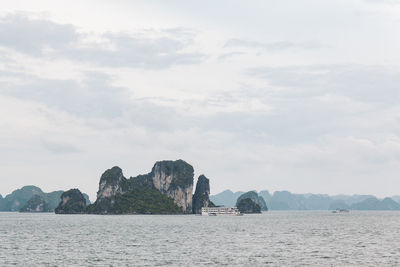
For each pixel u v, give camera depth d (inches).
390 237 6879.9
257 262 4060.0
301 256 4456.2
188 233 7632.9
